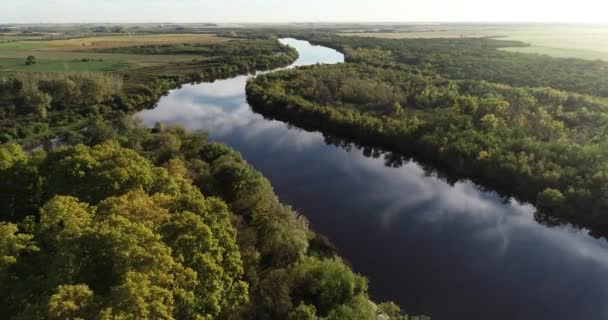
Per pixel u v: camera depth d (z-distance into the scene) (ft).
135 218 105.81
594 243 175.52
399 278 148.25
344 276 120.26
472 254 165.07
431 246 169.48
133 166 136.87
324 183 229.25
